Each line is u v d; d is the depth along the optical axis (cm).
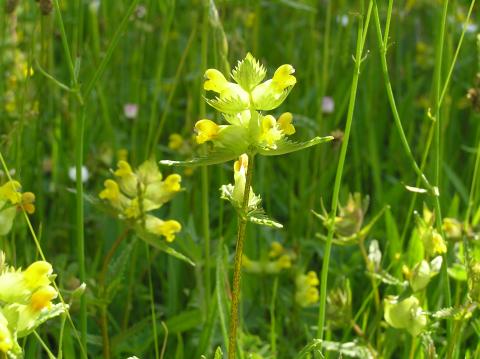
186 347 28
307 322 30
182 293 32
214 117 36
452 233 27
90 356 28
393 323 23
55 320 27
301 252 34
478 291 22
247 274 31
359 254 32
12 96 36
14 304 17
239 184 18
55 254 34
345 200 36
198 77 37
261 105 18
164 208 36
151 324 29
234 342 19
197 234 35
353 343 25
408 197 37
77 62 23
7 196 22
